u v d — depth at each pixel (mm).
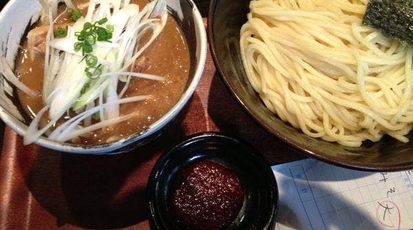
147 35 230
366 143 250
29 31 227
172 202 234
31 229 232
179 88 218
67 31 212
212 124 262
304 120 243
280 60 255
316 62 253
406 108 240
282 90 248
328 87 249
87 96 201
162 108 212
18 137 250
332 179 247
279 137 209
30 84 215
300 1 272
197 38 217
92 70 202
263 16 267
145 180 245
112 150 195
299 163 251
